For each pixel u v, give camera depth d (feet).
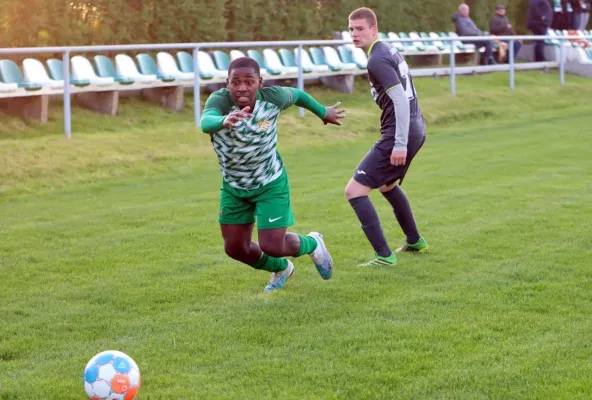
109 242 38.42
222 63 81.66
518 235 38.24
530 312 27.20
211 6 91.25
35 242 38.58
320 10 106.52
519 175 55.26
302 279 31.76
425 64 118.52
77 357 23.81
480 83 102.89
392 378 21.75
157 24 87.76
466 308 27.66
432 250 35.78
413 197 47.98
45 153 56.85
